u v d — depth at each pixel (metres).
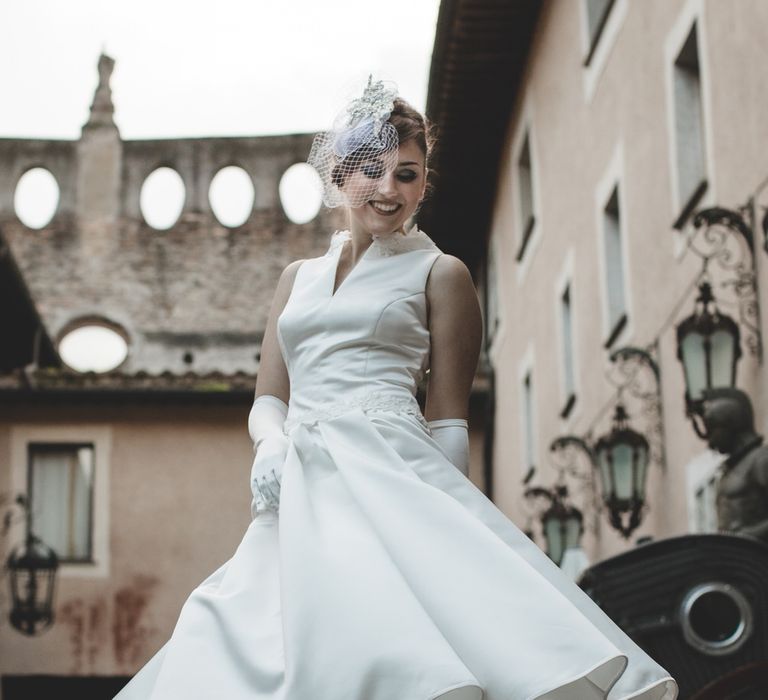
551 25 18.48
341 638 2.93
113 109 38.66
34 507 23.92
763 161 9.74
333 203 3.61
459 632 2.96
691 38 11.95
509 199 22.66
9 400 24.02
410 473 3.26
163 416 24.17
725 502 8.98
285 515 3.19
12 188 37.94
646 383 13.51
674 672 6.67
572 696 2.98
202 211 38.03
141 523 23.83
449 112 22.19
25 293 23.64
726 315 9.50
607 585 6.75
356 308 3.51
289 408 3.55
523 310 21.53
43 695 23.30
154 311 37.50
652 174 13.22
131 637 23.42
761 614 6.65
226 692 3.02
